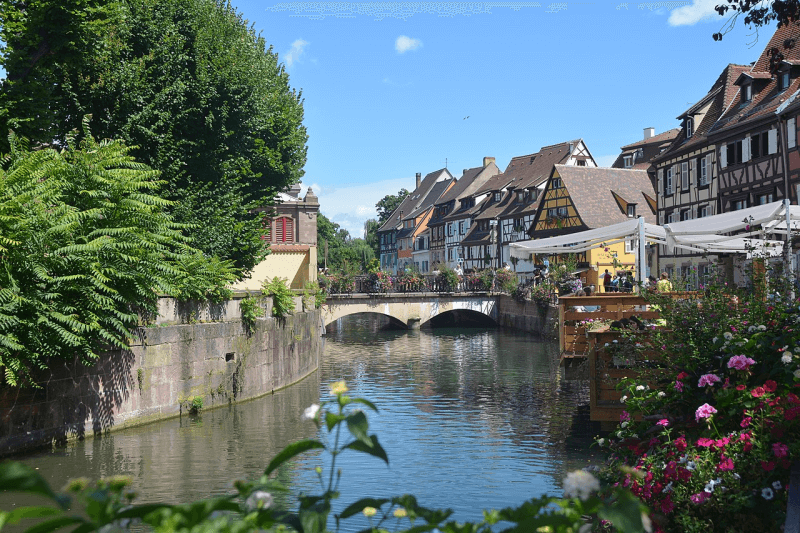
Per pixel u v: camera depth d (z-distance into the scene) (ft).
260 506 6.73
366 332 154.61
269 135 80.23
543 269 136.77
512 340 126.11
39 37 45.44
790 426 16.81
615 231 55.47
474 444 39.78
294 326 74.33
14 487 5.10
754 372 20.15
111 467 35.22
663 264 127.54
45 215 39.22
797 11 38.40
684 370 21.94
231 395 57.93
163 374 49.73
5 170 43.27
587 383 66.74
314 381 74.59
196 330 53.26
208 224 65.67
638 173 186.70
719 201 114.11
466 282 165.78
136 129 59.62
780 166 96.37
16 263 37.88
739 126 104.27
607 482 18.99
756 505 15.84
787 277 27.04
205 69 64.80
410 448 39.01
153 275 44.62
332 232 332.39
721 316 24.20
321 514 6.89
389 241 351.25
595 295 47.88
